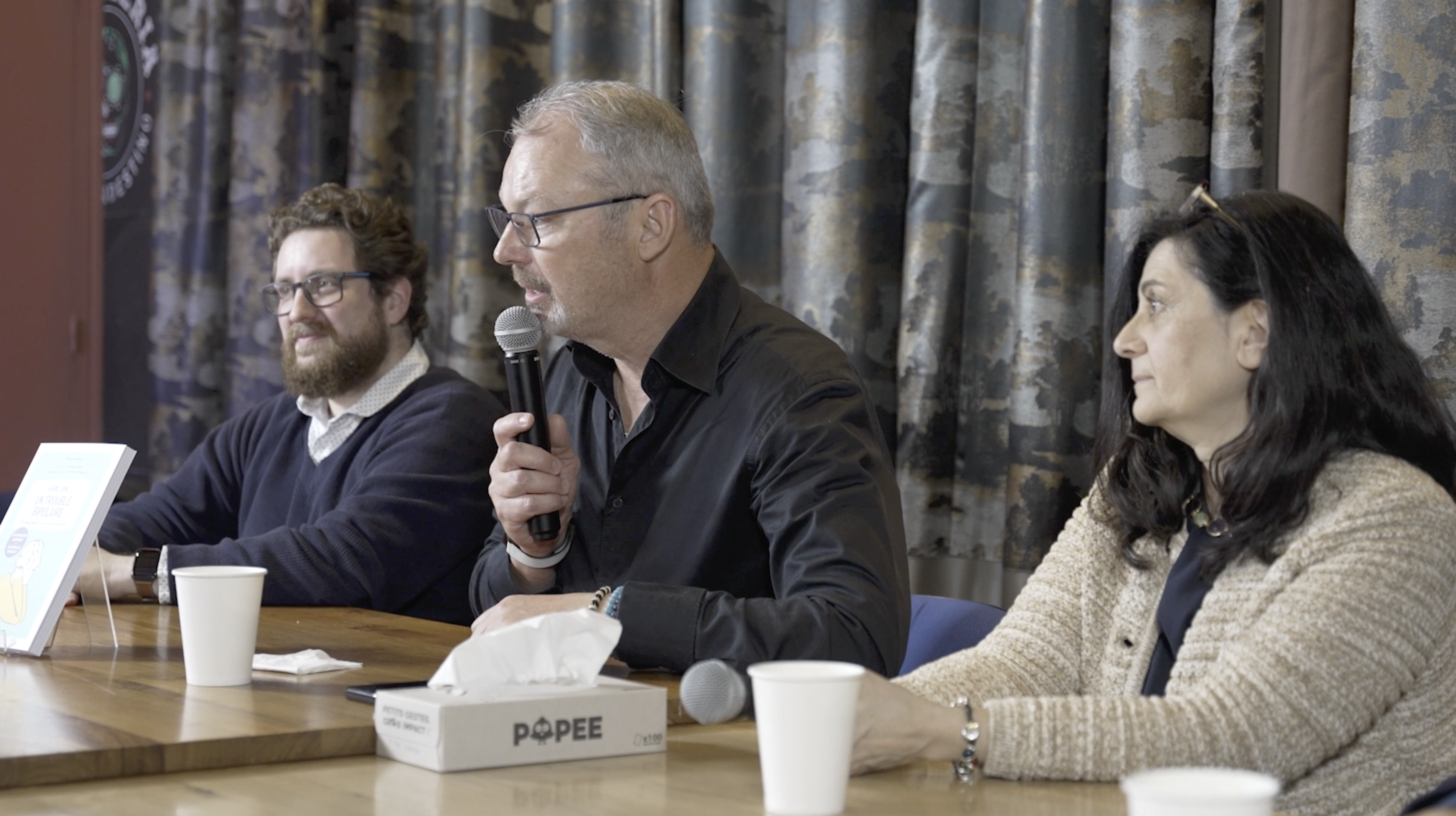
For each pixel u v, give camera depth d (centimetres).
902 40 338
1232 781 82
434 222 450
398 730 137
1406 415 164
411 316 342
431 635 221
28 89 500
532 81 417
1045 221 301
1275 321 162
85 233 513
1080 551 187
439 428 313
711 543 219
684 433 226
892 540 202
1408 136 246
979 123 327
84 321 512
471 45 408
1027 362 303
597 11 391
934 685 169
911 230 327
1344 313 163
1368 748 156
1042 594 186
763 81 361
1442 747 155
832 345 229
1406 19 246
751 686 165
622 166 226
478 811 117
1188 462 178
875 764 139
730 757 140
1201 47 282
